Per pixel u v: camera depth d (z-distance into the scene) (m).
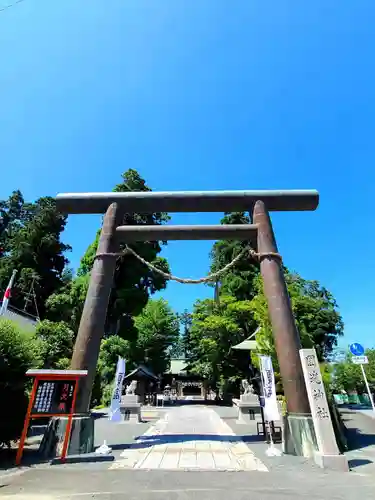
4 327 7.81
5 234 50.78
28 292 36.19
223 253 32.75
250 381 25.67
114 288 30.89
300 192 10.39
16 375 7.57
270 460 6.99
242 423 14.16
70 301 28.58
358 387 33.88
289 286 14.84
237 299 30.16
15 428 7.48
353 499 4.62
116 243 10.19
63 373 7.51
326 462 6.36
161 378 41.41
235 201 10.39
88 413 7.87
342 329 23.59
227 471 6.15
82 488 5.11
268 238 9.87
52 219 42.56
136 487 5.16
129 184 33.19
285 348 8.42
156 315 36.97
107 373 25.53
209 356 31.50
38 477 5.73
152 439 9.82
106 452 7.57
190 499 4.60
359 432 11.33
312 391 7.15
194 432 11.34
